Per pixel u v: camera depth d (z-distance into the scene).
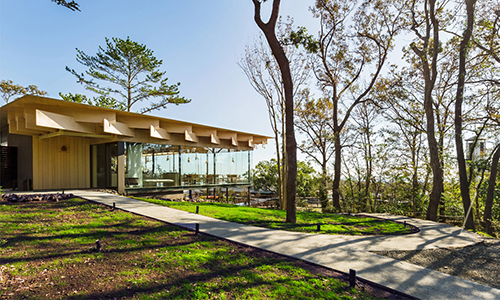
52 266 4.26
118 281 3.83
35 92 23.70
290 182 9.27
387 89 17.78
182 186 17.17
